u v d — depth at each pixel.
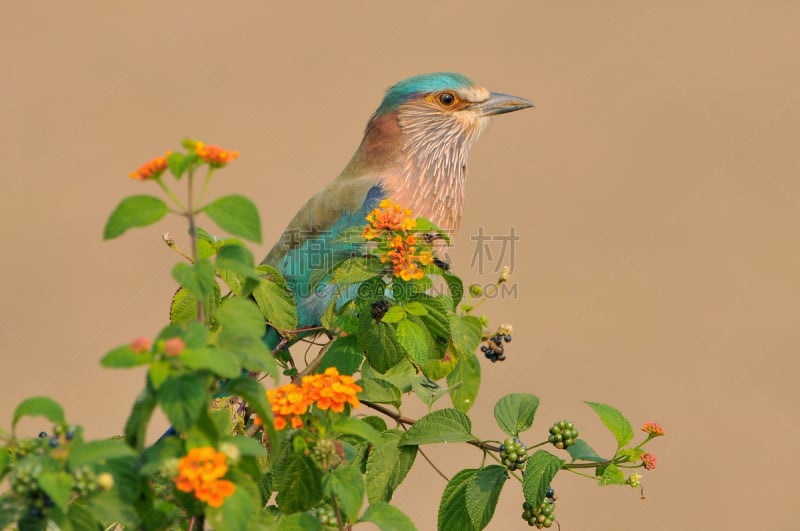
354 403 6.72
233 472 5.70
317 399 6.68
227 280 8.59
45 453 5.55
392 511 6.65
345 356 8.58
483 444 8.12
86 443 5.44
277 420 6.71
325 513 6.77
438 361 9.02
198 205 5.77
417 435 8.12
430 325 8.27
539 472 7.80
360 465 8.18
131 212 5.67
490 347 8.97
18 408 5.61
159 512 5.81
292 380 9.39
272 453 6.12
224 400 9.01
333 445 6.77
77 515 5.50
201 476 5.45
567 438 8.09
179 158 5.74
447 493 8.05
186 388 5.41
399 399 8.68
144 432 5.54
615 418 8.08
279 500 7.06
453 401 8.99
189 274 5.78
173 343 5.42
